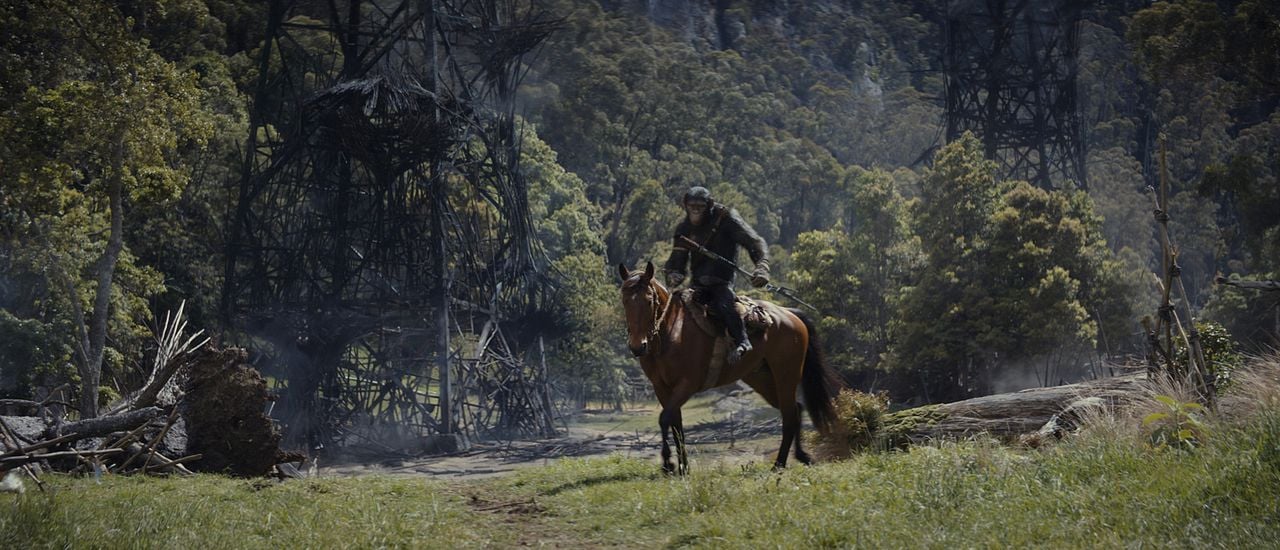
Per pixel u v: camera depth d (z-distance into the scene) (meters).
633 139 119.88
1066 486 6.73
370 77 51.47
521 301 59.50
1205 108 107.25
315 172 51.44
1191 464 6.84
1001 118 71.44
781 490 8.04
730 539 6.75
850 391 12.80
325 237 51.19
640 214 95.50
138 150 29.16
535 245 61.75
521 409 58.12
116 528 7.11
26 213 32.25
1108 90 109.44
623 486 9.29
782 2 193.50
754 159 131.12
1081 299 47.34
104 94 28.38
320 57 58.25
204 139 30.92
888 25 191.38
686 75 138.75
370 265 52.75
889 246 54.81
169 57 56.06
